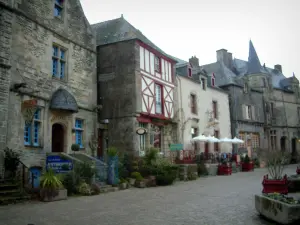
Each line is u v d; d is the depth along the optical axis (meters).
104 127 16.75
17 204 8.36
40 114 12.12
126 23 18.78
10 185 9.20
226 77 28.45
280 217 5.57
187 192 10.69
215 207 7.59
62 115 13.18
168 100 19.31
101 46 17.69
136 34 17.59
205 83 23.75
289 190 9.65
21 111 11.12
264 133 30.83
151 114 17.28
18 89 11.05
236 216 6.50
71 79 14.03
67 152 13.18
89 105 15.10
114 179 12.02
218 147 24.30
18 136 10.91
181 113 20.25
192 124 21.30
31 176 11.12
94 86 15.58
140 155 16.31
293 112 34.94
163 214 6.83
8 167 9.95
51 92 12.73
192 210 7.25
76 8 14.88
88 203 8.46
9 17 10.80
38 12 12.45
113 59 17.25
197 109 22.16
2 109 10.18
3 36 10.49
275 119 32.41
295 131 34.62
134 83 16.44
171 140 19.17
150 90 17.66
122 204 8.26
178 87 20.52
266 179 8.48
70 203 8.48
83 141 14.48
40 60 12.31
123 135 16.23
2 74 10.30
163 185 13.17
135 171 14.12
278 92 33.59
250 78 31.78
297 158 32.69
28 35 11.82
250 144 28.53
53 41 13.14
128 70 16.72
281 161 11.86
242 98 28.48
